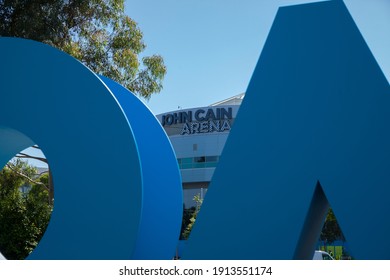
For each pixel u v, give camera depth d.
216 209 5.87
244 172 5.86
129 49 17.17
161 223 7.61
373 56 5.67
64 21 15.96
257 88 6.01
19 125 6.68
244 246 5.70
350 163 5.52
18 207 13.33
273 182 5.74
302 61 5.91
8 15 15.13
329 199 5.50
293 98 5.86
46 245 6.28
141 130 7.87
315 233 6.46
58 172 6.39
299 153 5.71
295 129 5.78
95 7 16.50
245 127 5.96
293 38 6.00
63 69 6.60
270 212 5.69
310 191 5.59
